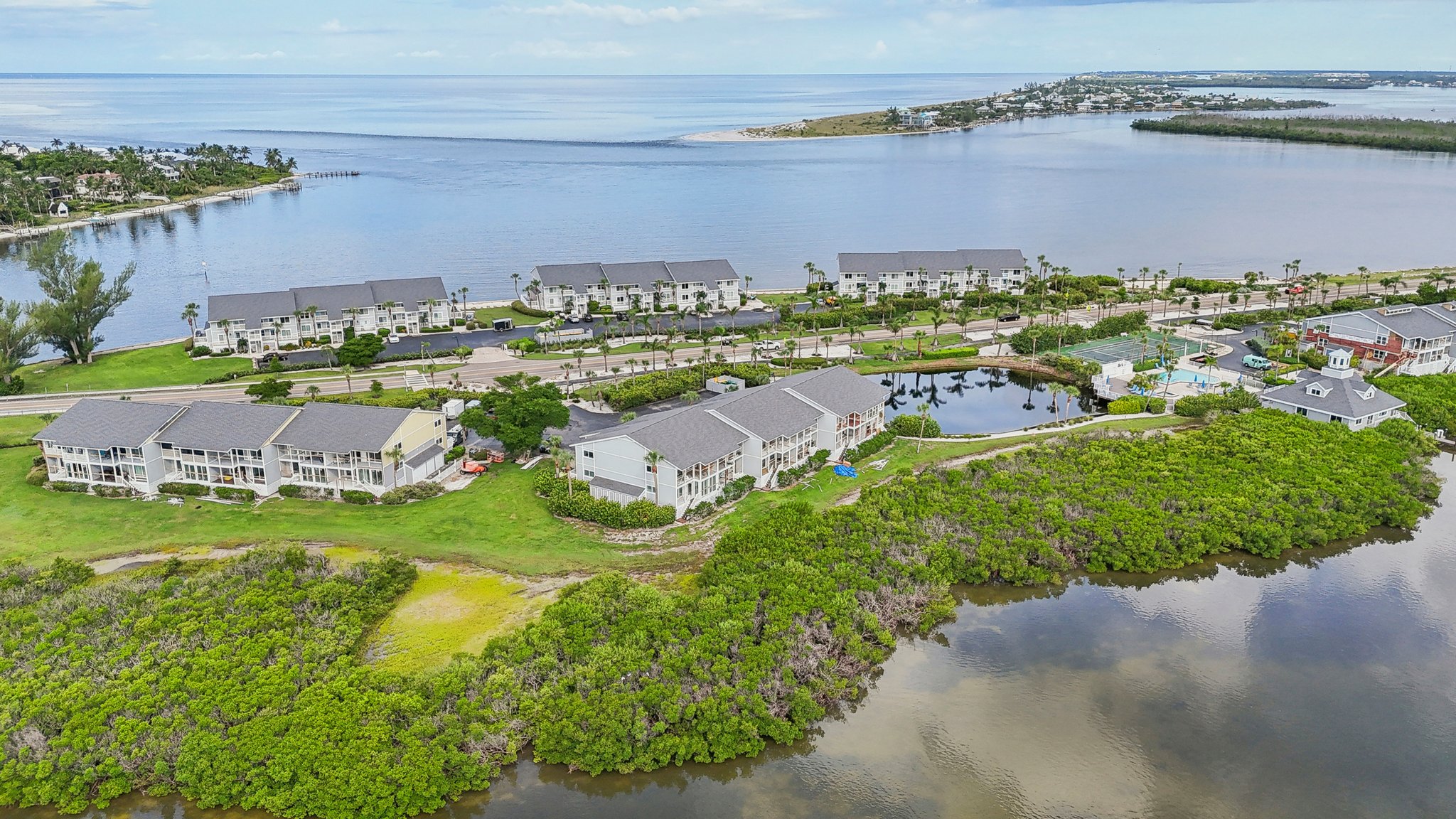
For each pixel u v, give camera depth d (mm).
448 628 83188
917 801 66438
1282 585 94688
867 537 96875
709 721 70812
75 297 164625
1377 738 72875
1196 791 67500
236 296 179375
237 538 98938
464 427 129000
